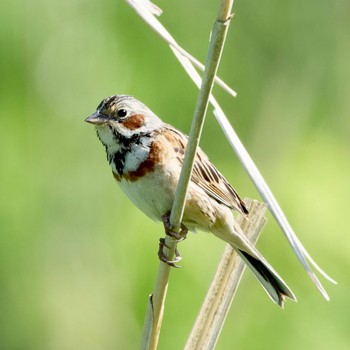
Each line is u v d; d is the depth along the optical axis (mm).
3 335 12828
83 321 12953
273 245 12117
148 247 11953
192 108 12805
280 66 14641
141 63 12711
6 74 12414
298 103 14555
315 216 12320
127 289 11906
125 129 8375
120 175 8461
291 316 11906
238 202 8641
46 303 12891
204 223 8594
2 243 12398
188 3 13602
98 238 12781
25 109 12516
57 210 12758
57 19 12578
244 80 14344
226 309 7348
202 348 7270
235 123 14258
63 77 12633
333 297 11891
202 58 13453
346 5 15000
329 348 11680
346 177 13211
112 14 12789
